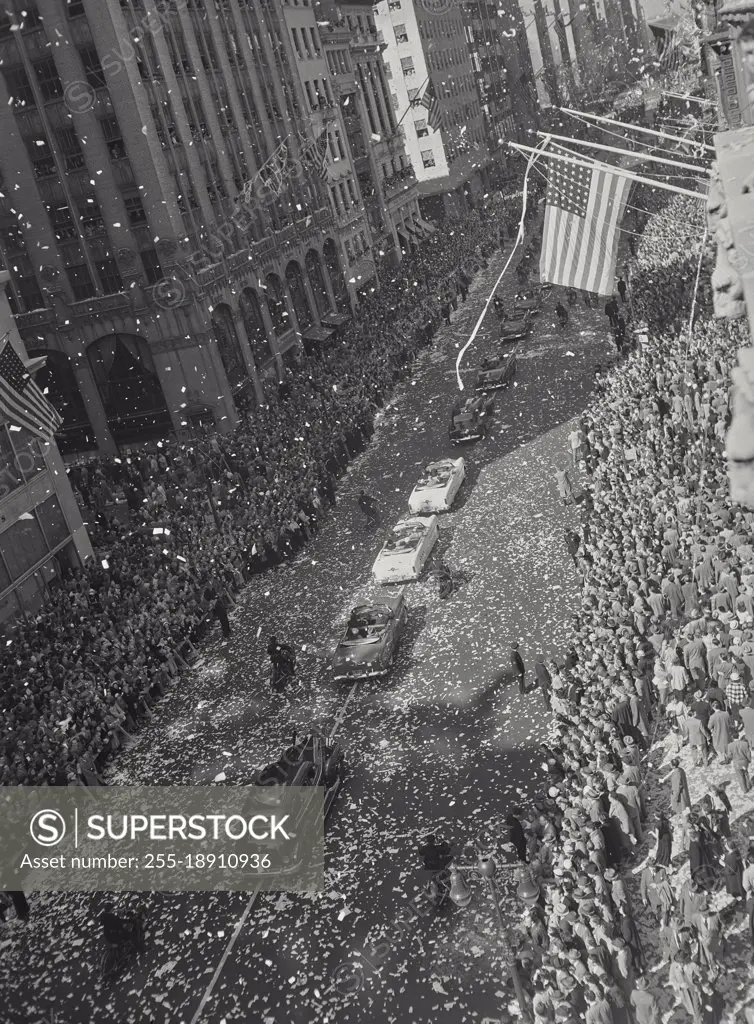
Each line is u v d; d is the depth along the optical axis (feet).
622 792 56.39
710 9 65.05
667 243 192.54
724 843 52.70
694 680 66.44
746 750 57.21
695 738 60.34
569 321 190.08
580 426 121.70
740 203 21.20
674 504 86.12
